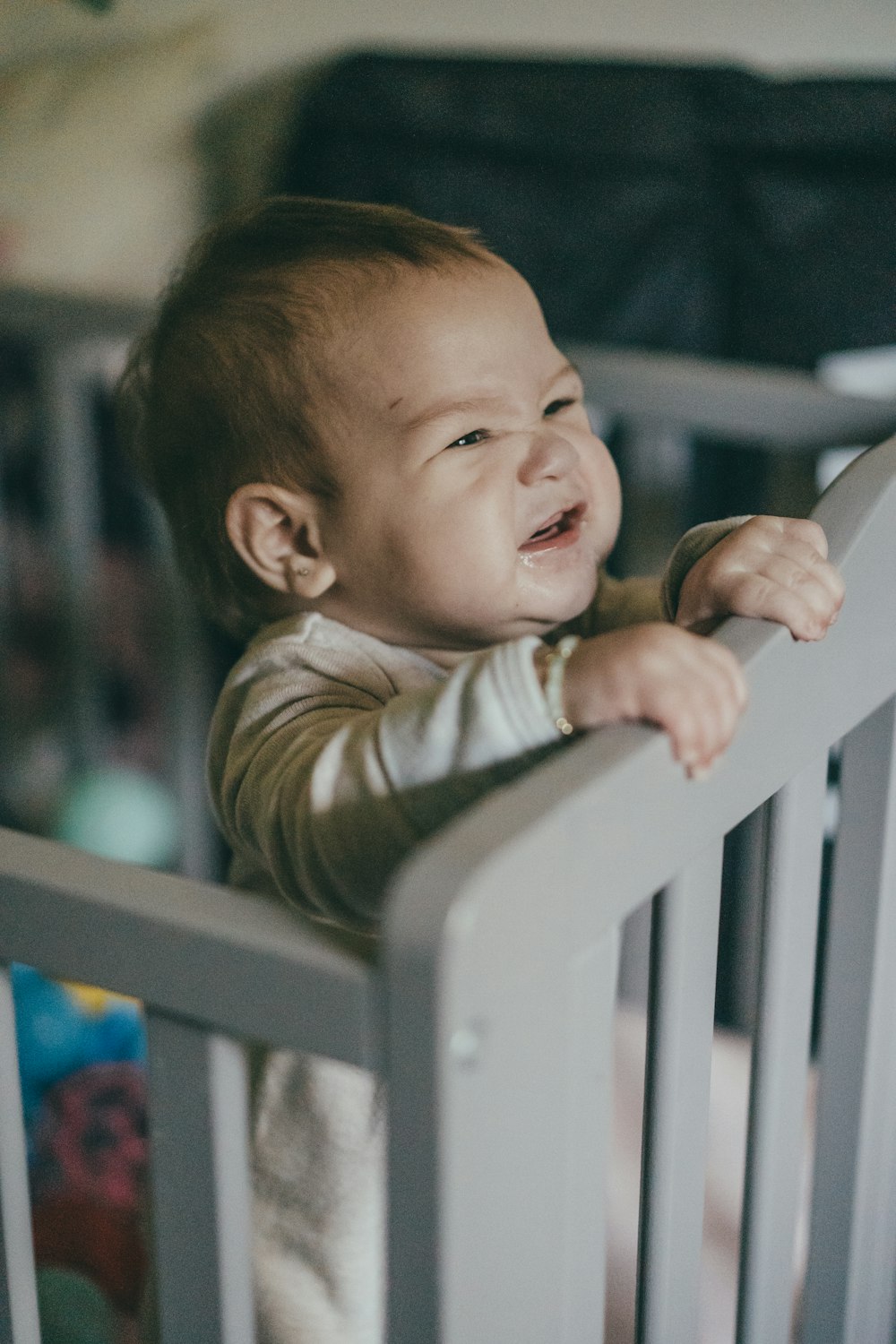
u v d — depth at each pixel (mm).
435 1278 410
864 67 1590
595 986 461
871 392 1074
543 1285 469
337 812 531
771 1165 669
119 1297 1123
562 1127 456
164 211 1844
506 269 745
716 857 536
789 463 1457
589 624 850
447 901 376
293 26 1844
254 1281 749
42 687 1938
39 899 489
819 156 1439
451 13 1770
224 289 764
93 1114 1297
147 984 474
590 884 437
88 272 1833
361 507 725
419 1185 404
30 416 1889
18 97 1865
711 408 1146
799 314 1467
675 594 692
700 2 1639
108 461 1805
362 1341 750
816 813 625
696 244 1497
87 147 1829
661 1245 584
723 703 473
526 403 722
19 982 1439
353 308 719
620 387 1188
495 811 411
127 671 1894
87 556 1714
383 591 737
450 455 709
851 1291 784
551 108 1554
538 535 737
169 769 1858
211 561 823
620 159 1507
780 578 566
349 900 556
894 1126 786
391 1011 391
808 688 578
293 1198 729
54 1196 1210
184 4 1901
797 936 638
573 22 1712
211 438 774
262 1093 726
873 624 625
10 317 1587
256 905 463
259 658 721
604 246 1523
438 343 706
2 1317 561
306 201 835
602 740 458
